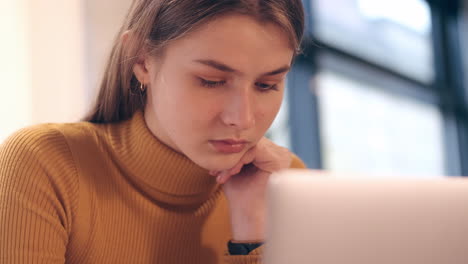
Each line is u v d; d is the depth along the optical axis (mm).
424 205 490
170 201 997
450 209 497
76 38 2334
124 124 1031
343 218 470
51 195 875
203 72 788
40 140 908
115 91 1009
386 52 3953
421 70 4418
